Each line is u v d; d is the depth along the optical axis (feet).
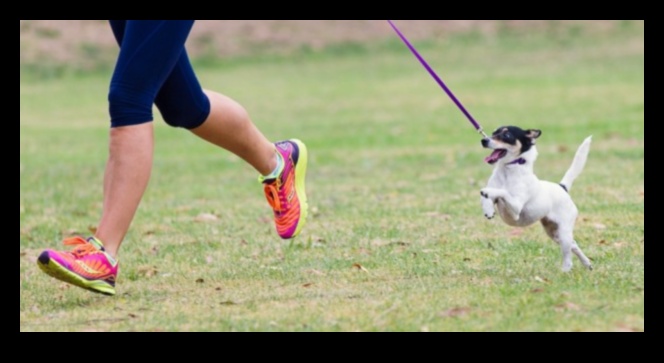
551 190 29.17
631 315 24.13
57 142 80.02
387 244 35.86
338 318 24.95
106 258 26.18
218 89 116.06
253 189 53.47
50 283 31.37
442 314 24.77
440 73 123.34
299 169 30.19
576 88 101.09
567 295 25.96
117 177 26.37
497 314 24.58
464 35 148.15
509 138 27.86
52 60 136.26
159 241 38.75
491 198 27.73
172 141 79.05
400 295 27.09
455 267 31.24
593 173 52.13
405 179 54.34
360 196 48.62
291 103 102.27
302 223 30.22
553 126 75.66
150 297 28.73
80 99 113.60
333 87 115.14
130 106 26.11
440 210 43.14
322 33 150.51
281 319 25.16
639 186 47.09
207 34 147.33
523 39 144.25
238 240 38.27
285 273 31.37
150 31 25.79
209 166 63.62
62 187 55.67
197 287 29.94
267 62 139.33
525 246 34.32
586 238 35.50
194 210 46.52
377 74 125.39
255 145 28.81
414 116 88.28
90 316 26.55
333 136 77.71
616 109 83.71
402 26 152.66
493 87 106.93
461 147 67.77
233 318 25.46
